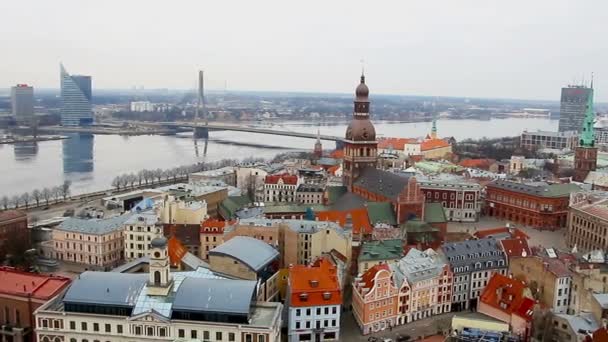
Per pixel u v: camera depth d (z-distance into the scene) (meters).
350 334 197.38
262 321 163.12
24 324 178.00
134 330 161.50
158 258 164.88
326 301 190.88
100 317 162.25
